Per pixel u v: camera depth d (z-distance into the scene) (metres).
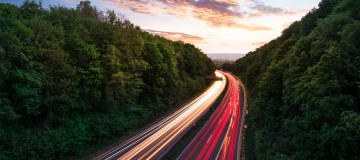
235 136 62.31
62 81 44.38
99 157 45.62
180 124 69.44
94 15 73.12
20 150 36.62
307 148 32.66
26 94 38.88
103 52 57.88
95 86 53.19
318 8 63.59
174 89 89.44
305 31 61.53
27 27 44.81
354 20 37.81
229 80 174.75
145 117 68.88
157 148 50.88
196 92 119.38
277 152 36.72
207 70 157.62
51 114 43.41
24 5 54.72
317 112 30.16
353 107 28.52
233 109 91.38
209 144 56.56
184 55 122.50
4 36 37.06
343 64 30.97
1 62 36.59
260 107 54.28
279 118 49.28
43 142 40.19
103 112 57.38
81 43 49.75
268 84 52.88
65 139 43.69
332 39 39.03
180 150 52.12
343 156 27.19
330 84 29.45
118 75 54.53
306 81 34.22
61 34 49.69
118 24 66.31
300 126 33.94
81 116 51.47
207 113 84.06
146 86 73.81
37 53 42.50
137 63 65.25
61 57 44.28
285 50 59.31
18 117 38.22
